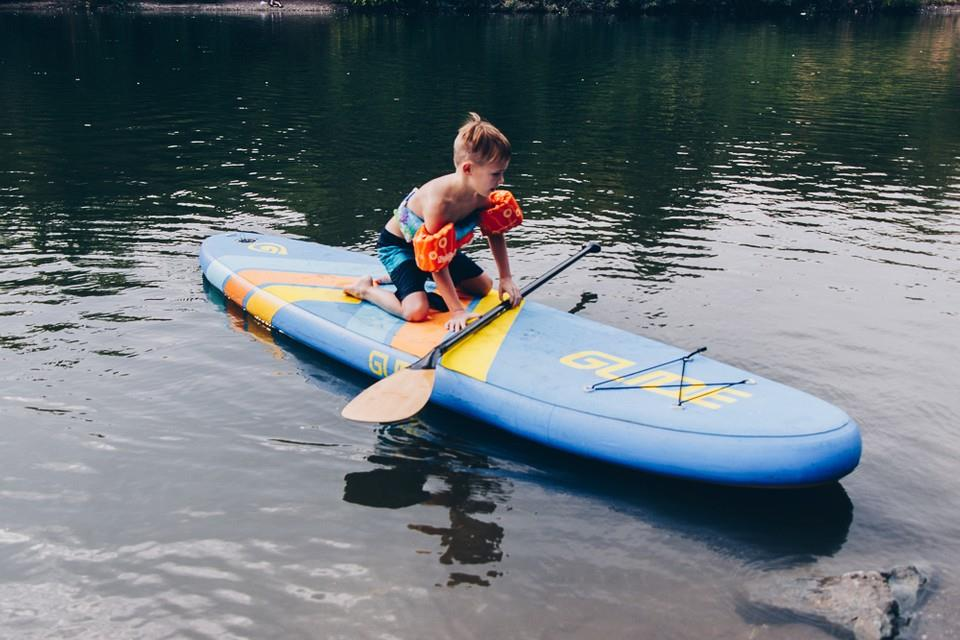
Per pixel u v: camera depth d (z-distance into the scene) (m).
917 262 6.21
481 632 2.71
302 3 29.48
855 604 2.79
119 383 4.24
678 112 12.37
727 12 30.48
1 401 4.02
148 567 2.99
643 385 3.80
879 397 4.18
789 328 5.00
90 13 24.92
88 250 6.16
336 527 3.22
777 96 13.91
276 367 4.49
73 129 10.36
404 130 10.64
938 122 11.83
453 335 4.23
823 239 6.71
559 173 8.68
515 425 3.83
